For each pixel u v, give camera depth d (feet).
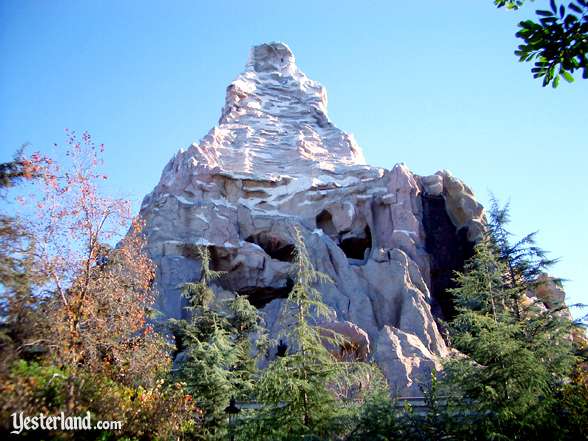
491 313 90.63
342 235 171.53
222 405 79.51
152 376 78.38
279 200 179.11
